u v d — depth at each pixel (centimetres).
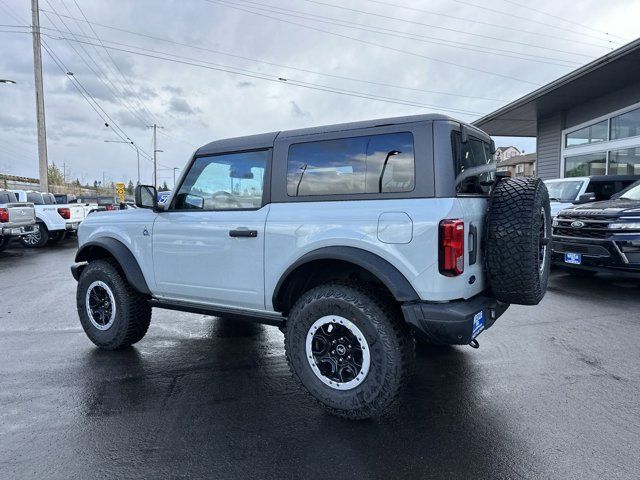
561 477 230
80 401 320
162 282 385
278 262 317
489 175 346
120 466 243
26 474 236
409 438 269
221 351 425
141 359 404
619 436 267
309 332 298
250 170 341
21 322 527
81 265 452
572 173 1474
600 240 613
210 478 233
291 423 288
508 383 342
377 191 288
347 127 303
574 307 557
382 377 275
